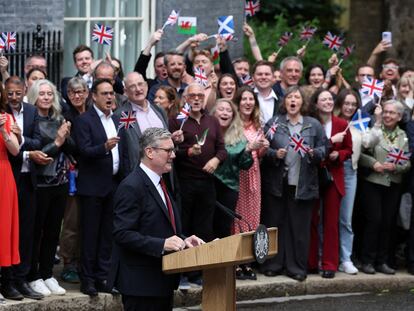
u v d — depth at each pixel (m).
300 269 16.78
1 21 17.64
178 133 15.01
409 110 17.66
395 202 17.55
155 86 16.86
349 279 17.09
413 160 17.38
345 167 17.17
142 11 20.28
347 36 29.95
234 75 17.98
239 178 16.31
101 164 14.69
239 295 16.14
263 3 28.86
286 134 16.48
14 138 13.73
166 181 14.58
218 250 10.59
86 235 14.73
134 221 11.33
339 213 17.23
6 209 13.75
